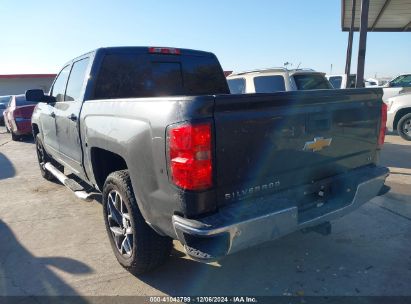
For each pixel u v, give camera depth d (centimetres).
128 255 323
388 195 519
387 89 1389
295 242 380
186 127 221
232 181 241
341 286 301
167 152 236
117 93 411
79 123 378
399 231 400
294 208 251
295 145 271
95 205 518
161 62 446
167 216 249
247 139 242
